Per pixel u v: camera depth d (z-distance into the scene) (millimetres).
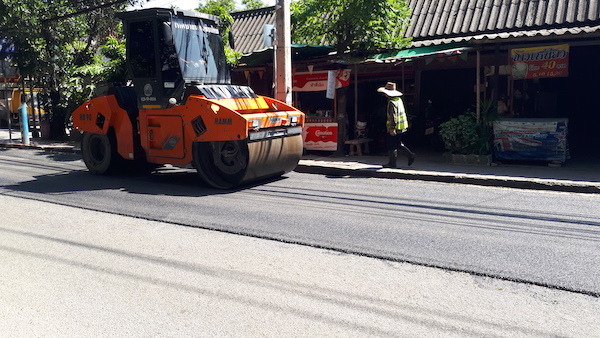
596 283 4566
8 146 17266
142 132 9719
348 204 7816
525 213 7102
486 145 11133
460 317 3955
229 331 3758
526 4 13836
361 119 13086
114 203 8055
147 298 4371
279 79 11945
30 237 6215
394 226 6531
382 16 12789
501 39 10805
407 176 10062
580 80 15352
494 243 5773
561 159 10625
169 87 9273
